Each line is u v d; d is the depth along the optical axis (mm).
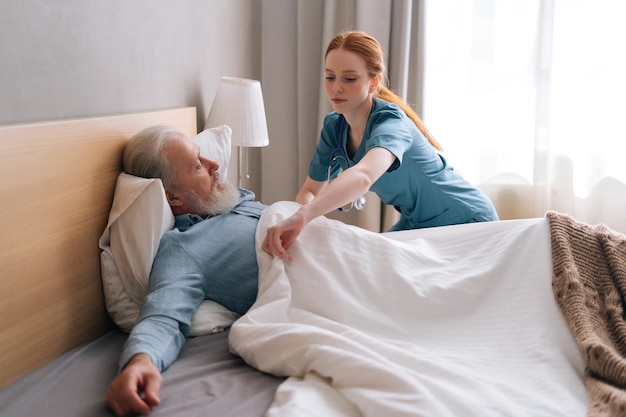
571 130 2926
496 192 3090
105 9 1809
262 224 1729
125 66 1936
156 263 1621
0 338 1319
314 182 2244
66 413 1197
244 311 1684
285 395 1193
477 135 3051
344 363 1218
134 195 1616
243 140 2383
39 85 1531
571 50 2873
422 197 2098
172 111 2117
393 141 1731
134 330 1381
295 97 3133
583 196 2945
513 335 1441
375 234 1676
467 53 3010
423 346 1445
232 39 2793
